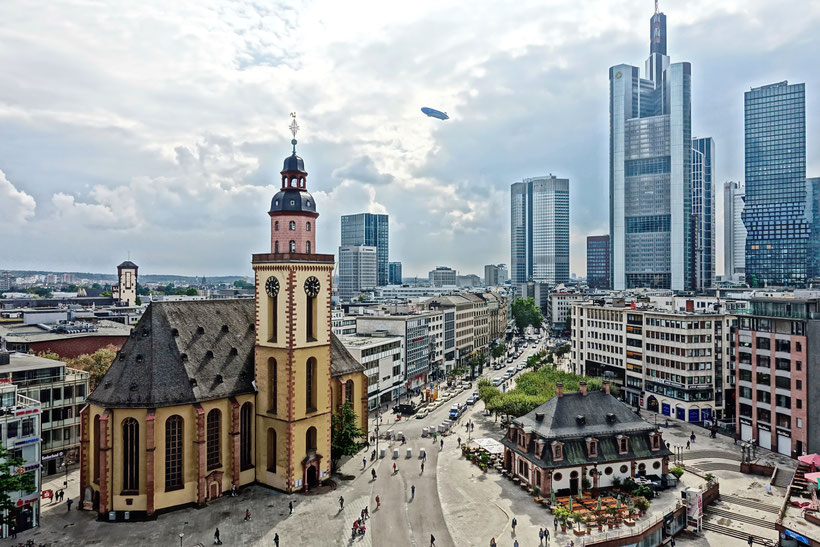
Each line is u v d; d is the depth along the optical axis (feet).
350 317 581.12
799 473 259.60
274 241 257.96
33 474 216.33
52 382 282.56
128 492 224.33
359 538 208.74
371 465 290.97
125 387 229.04
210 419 243.60
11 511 188.75
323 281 263.49
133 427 226.58
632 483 251.60
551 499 238.48
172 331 247.09
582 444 257.75
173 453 231.71
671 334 405.59
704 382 395.34
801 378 307.17
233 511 231.09
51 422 281.54
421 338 536.83
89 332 425.69
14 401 223.51
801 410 306.76
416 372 523.70
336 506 237.25
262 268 258.57
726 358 401.08
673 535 226.38
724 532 228.84
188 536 208.64
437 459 302.25
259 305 261.65
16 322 531.09
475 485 263.70
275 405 257.96
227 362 258.98
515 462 274.16
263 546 201.36
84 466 235.20
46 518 224.74
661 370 415.85
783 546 207.72
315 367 261.44
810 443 301.84
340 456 288.30
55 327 468.34
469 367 607.78
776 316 324.19
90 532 212.02
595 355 494.59
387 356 456.45
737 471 292.40
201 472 234.58
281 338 251.39
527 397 329.93
